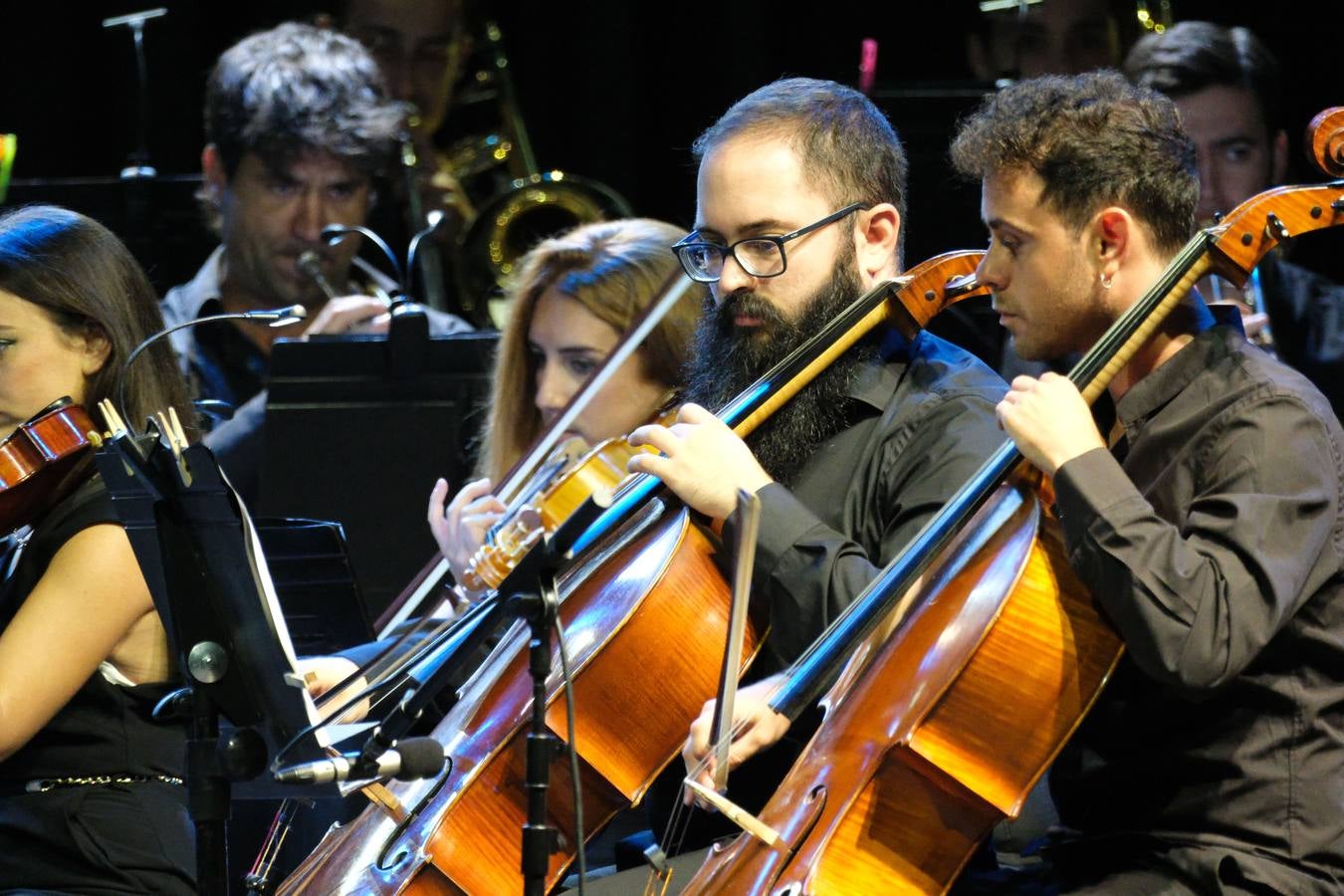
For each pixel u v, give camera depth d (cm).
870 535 981
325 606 1159
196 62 2195
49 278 1048
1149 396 859
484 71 2148
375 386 1442
